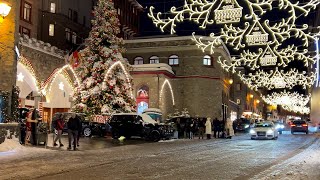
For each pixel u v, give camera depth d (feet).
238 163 49.90
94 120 107.14
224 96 177.78
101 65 120.16
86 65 121.49
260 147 78.74
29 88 107.96
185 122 122.42
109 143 84.33
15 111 74.43
